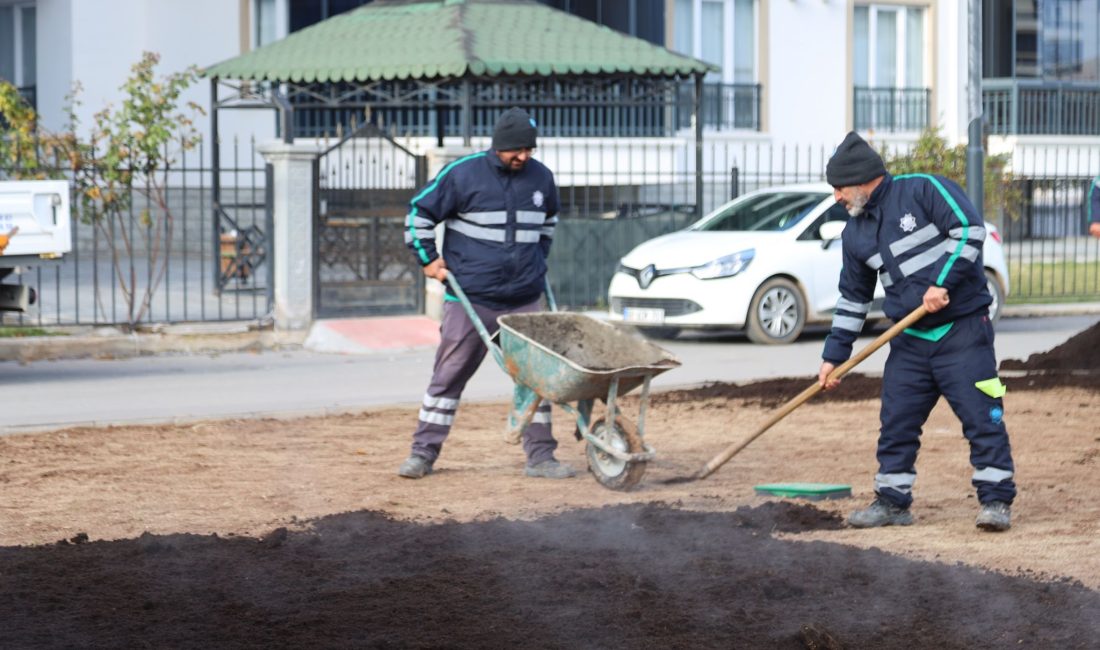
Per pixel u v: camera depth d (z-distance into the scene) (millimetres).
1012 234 34844
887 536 8219
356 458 11172
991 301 8477
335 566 7438
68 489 9867
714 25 32375
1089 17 35906
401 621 6480
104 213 19594
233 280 24078
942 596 6820
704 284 18922
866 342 19531
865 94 34281
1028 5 35281
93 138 19969
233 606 6691
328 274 20031
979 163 20500
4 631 6320
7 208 15172
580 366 9695
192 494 9695
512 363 9844
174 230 30781
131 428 12555
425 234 10234
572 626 6402
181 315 20906
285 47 23047
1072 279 28344
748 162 32531
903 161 26078
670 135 30359
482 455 11344
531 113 28844
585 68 21906
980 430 8359
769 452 11250
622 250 22703
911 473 8555
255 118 30750
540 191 10406
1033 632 6297
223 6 30812
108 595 6879
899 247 8391
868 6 34281
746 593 6875
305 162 19625
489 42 21812
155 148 19500
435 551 7754
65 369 17281
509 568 7359
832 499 9422
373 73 21703
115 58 30969
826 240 19516
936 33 34812
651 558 7574
